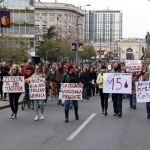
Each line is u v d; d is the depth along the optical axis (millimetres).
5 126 13812
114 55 95875
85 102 24109
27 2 96312
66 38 105000
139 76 20188
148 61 32594
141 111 18828
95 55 120312
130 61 20672
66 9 128125
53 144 10586
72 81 15242
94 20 188500
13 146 10297
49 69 25172
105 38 193000
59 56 98812
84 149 9969
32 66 19844
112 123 14680
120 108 16609
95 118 16094
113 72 17188
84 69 25484
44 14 129250
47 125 14086
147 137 11766
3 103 20766
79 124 14359
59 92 21578
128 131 12852
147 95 16047
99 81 17531
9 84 15836
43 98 15438
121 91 16562
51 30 109375
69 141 11023
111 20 193875
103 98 17641
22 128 13367
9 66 22609
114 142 10938
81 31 133250
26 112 18078
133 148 10148
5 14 32031
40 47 102062
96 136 11875
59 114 17422
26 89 19312
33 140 11156
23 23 95312
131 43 173375
